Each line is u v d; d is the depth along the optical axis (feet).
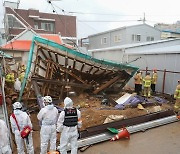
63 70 38.81
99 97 40.70
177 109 34.22
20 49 75.82
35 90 33.47
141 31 108.17
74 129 17.54
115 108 33.94
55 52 36.17
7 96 37.04
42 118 18.53
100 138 23.29
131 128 26.23
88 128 24.12
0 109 25.20
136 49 62.13
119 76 42.65
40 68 39.81
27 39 84.48
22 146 18.48
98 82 44.86
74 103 37.01
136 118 28.22
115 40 113.19
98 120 28.40
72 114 17.29
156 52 47.65
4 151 14.98
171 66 43.83
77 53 36.76
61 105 35.35
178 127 27.68
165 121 29.40
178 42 68.18
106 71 41.86
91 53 86.07
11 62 62.49
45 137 18.56
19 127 18.06
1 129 14.73
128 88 54.75
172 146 21.90
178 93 33.76
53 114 18.67
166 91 45.50
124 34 105.81
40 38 34.78
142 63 53.62
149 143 22.70
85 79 43.16
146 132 25.94
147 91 43.57
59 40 88.74
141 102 35.50
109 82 42.22
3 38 102.83
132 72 44.91
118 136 23.47
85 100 39.52
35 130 26.50
